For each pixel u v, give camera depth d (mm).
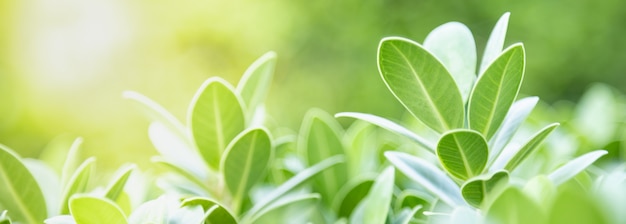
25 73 4746
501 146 647
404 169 665
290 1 4707
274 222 804
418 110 647
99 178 927
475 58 664
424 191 821
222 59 5148
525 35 4293
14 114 4566
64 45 4867
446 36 674
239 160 725
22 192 689
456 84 640
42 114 4715
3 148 680
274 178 861
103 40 4977
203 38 5109
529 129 918
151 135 796
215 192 757
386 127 637
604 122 949
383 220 677
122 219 622
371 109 4410
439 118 648
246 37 4926
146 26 5090
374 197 696
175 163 762
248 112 794
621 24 4242
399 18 4473
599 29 4230
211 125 733
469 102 641
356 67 4504
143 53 5117
